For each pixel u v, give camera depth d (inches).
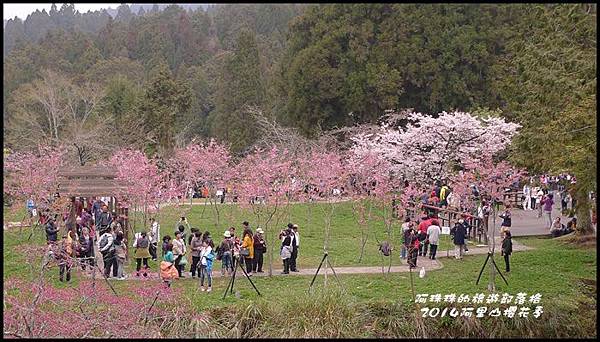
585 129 717.3
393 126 1494.8
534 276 759.1
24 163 964.0
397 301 644.7
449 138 1146.0
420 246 859.4
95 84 1866.4
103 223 831.1
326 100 1640.0
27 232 975.6
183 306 601.6
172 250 722.8
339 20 1653.5
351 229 1083.3
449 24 1604.3
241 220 1152.2
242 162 1216.2
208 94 2701.8
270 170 919.0
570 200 1143.0
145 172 995.9
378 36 1611.7
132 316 546.9
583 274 782.5
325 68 1617.9
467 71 1588.3
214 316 606.2
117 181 882.1
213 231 1049.5
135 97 1863.9
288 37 1854.1
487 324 633.0
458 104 1598.2
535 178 972.6
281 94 1871.3
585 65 712.4
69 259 599.8
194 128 2431.1
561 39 791.7
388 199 909.8
